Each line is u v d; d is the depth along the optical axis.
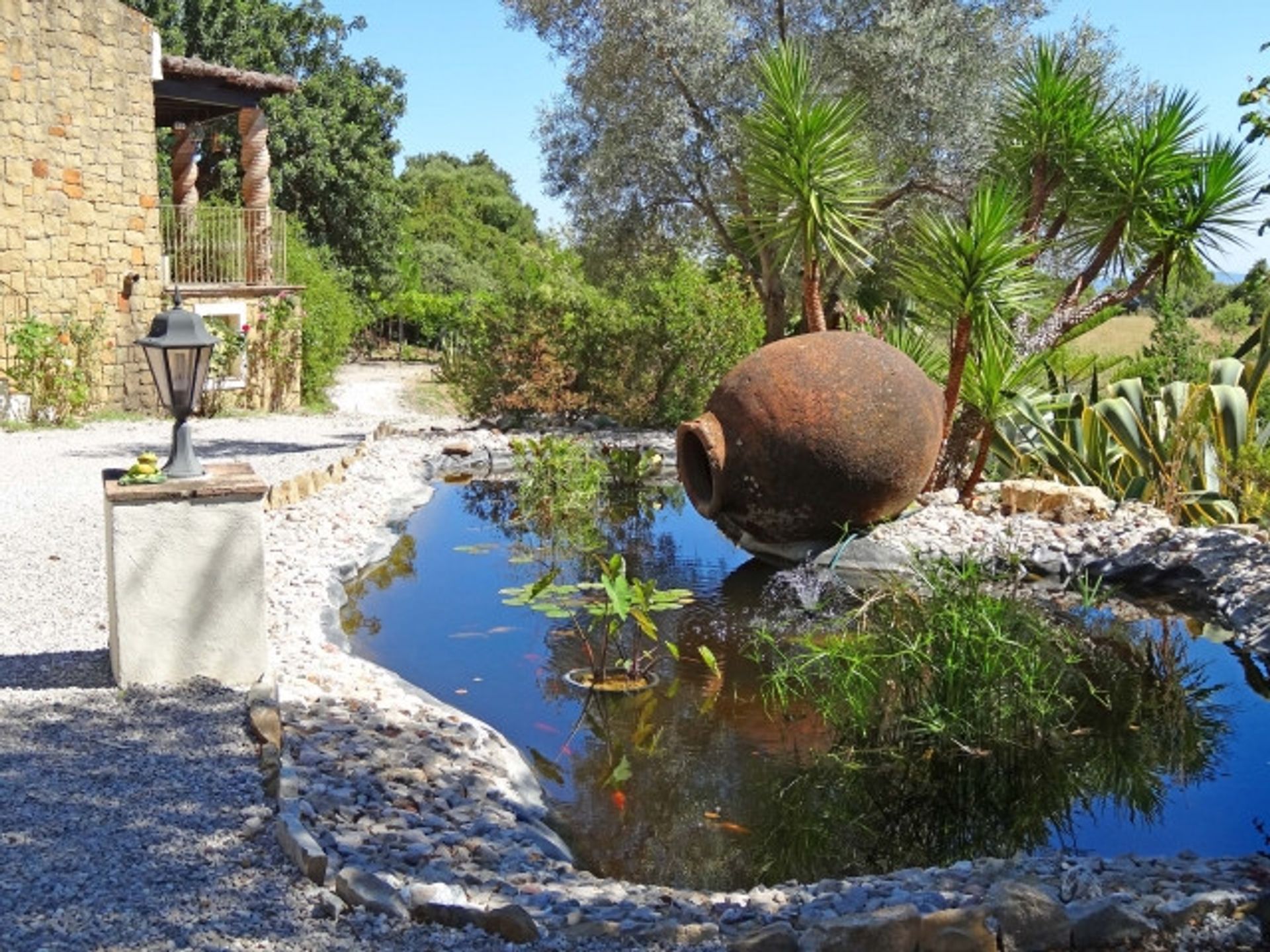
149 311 17.03
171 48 27.28
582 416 16.38
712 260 18.12
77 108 15.87
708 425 8.30
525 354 15.87
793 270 16.89
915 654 5.05
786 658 5.80
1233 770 4.84
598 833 4.24
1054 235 10.22
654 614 7.12
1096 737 5.14
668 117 15.61
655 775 4.76
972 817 4.42
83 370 15.86
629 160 16.12
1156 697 5.68
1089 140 9.55
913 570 6.96
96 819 3.69
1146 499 9.30
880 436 8.03
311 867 3.34
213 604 5.02
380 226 32.34
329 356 21.69
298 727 4.64
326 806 3.89
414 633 6.67
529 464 11.40
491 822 4.05
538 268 25.66
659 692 5.74
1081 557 7.98
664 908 3.43
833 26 15.85
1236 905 3.22
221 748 4.32
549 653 6.33
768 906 3.40
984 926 3.04
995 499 9.30
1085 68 13.54
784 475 8.08
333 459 11.70
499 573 8.16
